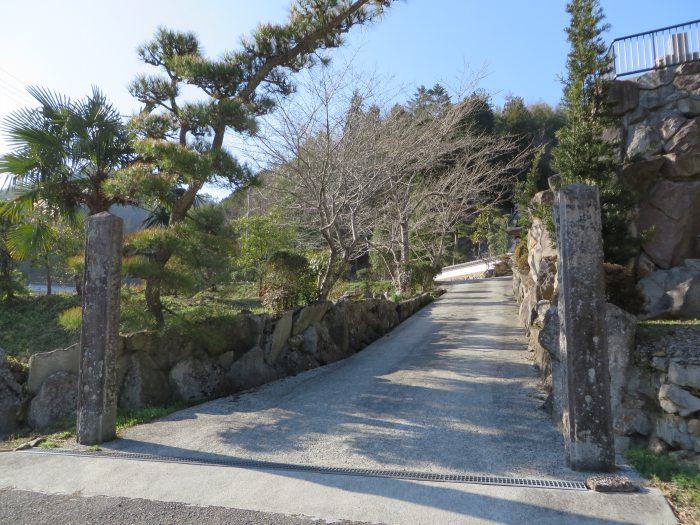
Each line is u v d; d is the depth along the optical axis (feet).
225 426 19.27
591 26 25.99
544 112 114.42
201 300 41.32
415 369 27.99
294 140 33.32
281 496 13.14
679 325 18.60
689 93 29.12
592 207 14.39
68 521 12.01
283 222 47.32
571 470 14.29
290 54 30.42
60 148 22.22
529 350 30.14
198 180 22.94
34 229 23.39
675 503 12.21
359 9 31.73
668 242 27.61
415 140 43.14
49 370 21.07
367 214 39.96
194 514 12.23
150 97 26.84
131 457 16.17
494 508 12.16
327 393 23.85
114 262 18.29
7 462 16.02
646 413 16.03
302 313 30.04
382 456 15.92
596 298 14.24
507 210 110.83
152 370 22.52
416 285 61.16
